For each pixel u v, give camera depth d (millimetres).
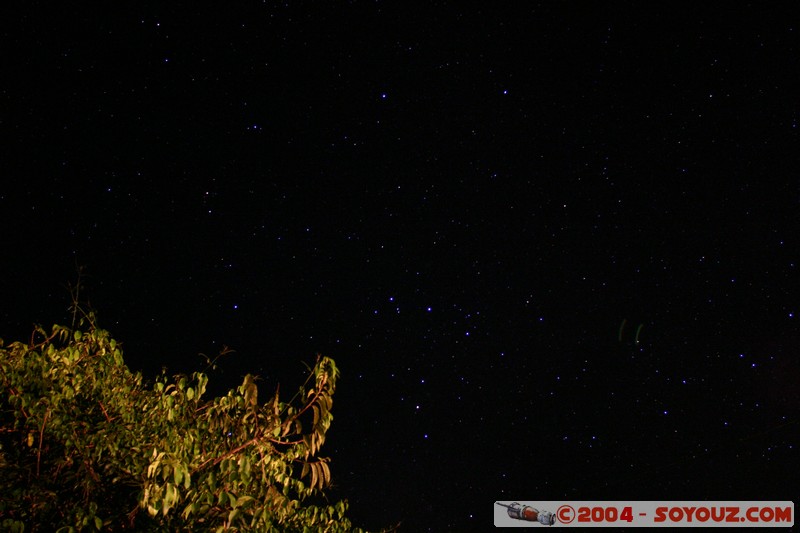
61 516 1914
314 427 1961
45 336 2152
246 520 1926
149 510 1672
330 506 2424
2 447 2020
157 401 2283
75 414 2072
